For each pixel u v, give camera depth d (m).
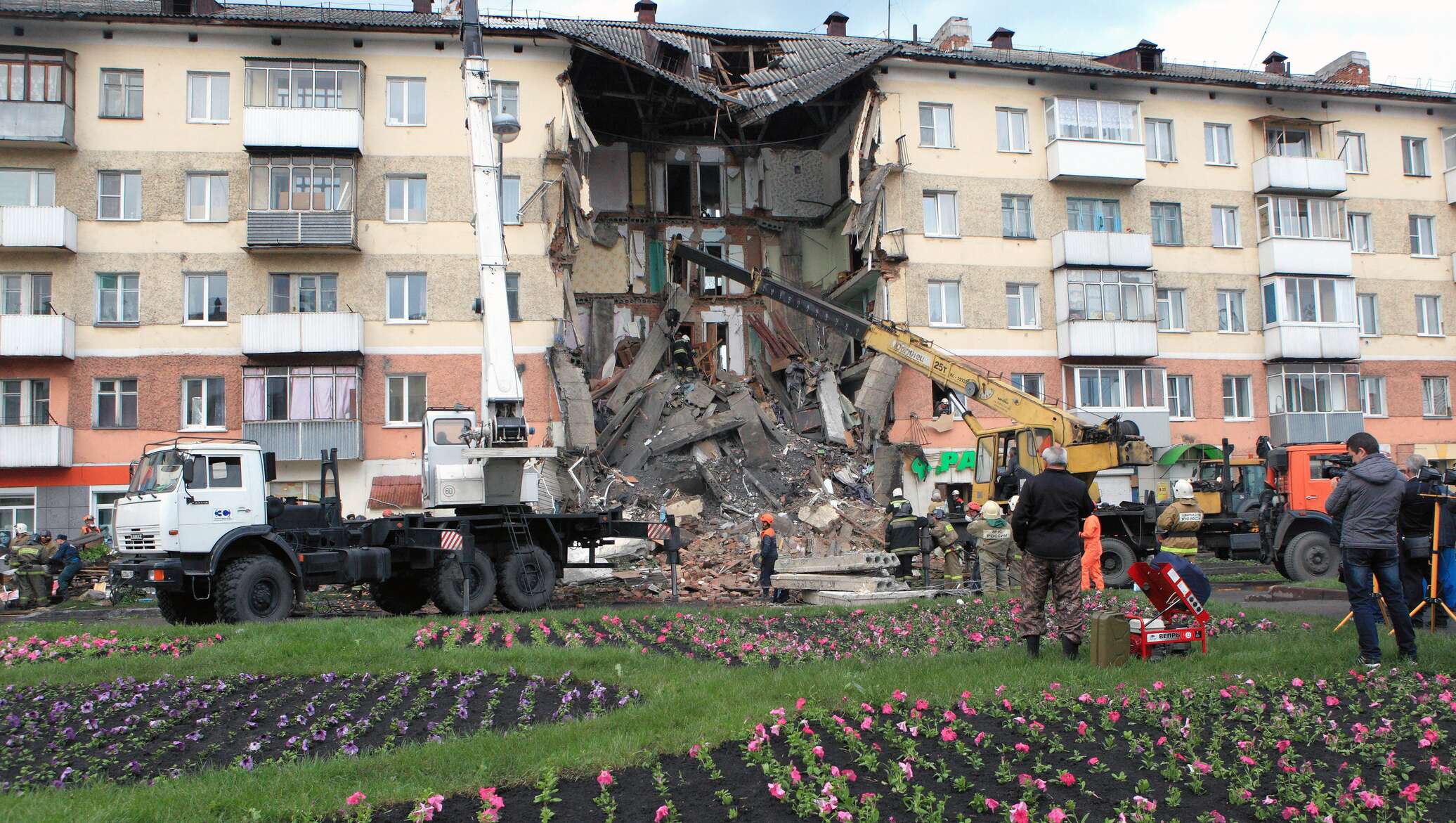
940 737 6.77
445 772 6.39
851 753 6.43
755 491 29.66
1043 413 21.84
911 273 34.91
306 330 30.34
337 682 9.81
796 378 36.19
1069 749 6.56
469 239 31.91
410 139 31.97
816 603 17.39
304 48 31.86
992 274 35.62
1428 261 40.25
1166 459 35.56
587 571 21.59
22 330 29.19
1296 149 39.09
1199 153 38.12
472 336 31.56
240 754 7.51
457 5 34.53
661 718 7.38
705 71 38.62
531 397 31.06
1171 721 6.87
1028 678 8.23
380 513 18.23
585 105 38.72
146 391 30.16
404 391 31.30
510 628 13.24
